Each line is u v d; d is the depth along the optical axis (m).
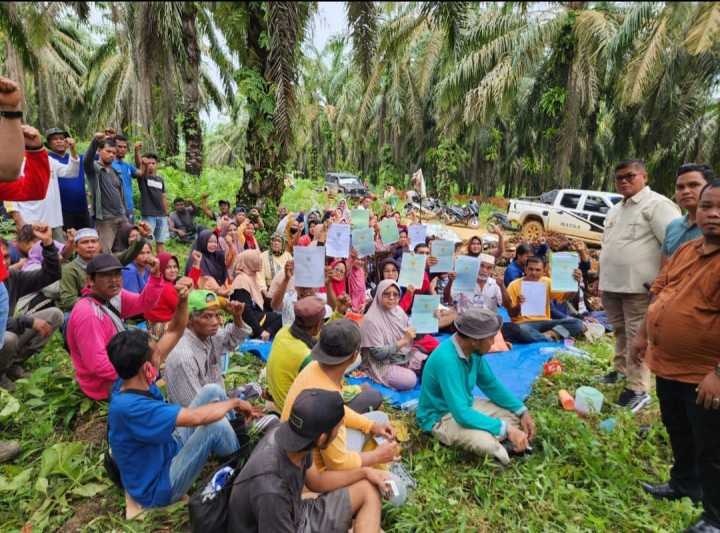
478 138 23.53
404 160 27.61
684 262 2.75
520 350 5.52
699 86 13.32
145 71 5.64
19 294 4.01
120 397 2.53
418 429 3.79
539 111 16.94
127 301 4.18
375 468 2.91
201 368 3.36
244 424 3.23
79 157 6.26
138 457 2.64
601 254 4.44
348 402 3.49
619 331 4.57
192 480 2.76
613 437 3.60
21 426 3.51
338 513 2.35
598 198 12.93
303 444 1.97
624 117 18.39
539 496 2.98
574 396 4.43
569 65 14.18
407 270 5.52
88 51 25.14
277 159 8.29
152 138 14.16
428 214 19.70
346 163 35.16
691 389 2.64
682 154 17.36
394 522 2.78
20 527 2.67
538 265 5.85
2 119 1.94
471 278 5.55
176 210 10.18
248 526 2.06
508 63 13.14
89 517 2.78
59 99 25.00
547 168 20.66
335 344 2.63
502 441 3.42
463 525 2.68
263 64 6.49
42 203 5.37
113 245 6.44
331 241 6.19
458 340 3.39
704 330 2.55
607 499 2.99
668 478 3.21
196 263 4.47
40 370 3.87
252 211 8.20
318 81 28.19
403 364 4.66
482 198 25.53
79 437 3.48
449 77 14.75
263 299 6.07
